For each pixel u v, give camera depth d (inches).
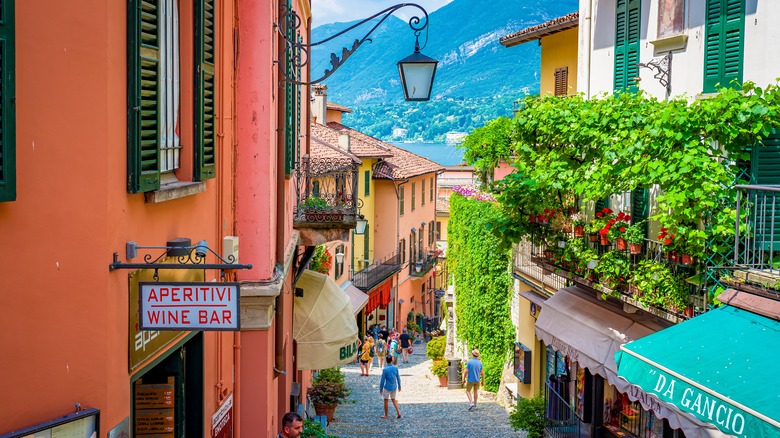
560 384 727.1
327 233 658.2
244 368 414.9
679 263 446.9
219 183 356.8
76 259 205.0
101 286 207.6
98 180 205.9
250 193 411.2
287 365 599.5
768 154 426.3
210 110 317.4
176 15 290.0
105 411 209.6
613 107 502.9
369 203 1830.7
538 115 559.2
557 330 603.2
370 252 1862.7
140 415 300.4
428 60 399.9
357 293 979.9
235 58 401.7
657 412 440.8
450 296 1400.1
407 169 2007.9
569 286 682.8
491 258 996.6
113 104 210.2
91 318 207.0
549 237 581.6
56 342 204.5
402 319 2033.7
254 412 415.5
